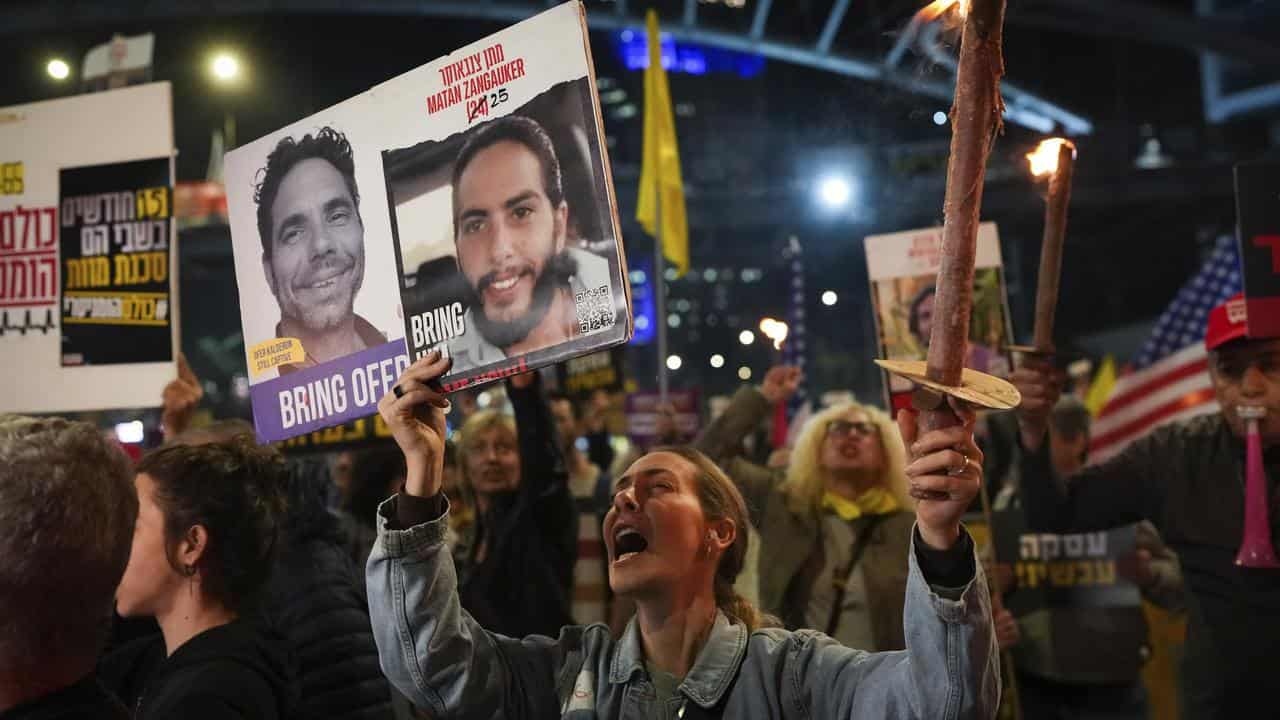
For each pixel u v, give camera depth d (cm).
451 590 211
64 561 147
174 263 370
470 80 220
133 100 379
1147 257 4538
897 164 1931
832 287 2353
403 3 4997
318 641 294
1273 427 336
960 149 142
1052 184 270
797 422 739
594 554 534
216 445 247
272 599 303
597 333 203
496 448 442
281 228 246
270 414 246
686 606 221
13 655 146
